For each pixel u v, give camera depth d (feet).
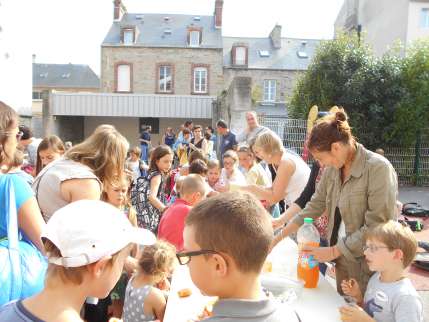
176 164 35.35
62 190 6.97
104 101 75.82
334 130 7.47
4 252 5.61
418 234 22.75
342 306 6.59
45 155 11.50
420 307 6.63
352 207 7.70
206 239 3.54
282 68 104.83
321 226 10.12
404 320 6.48
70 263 3.79
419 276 15.55
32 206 6.17
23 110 62.44
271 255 9.59
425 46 40.86
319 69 43.39
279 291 7.10
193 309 6.59
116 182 8.20
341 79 42.22
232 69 103.76
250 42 114.73
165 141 61.36
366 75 40.50
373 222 7.45
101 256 3.91
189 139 37.06
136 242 4.31
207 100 77.00
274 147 11.78
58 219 4.06
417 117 39.78
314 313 6.61
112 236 4.05
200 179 11.32
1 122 5.99
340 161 7.57
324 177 8.72
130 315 8.82
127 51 99.40
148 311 8.64
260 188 12.16
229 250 3.48
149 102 76.43
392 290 6.75
